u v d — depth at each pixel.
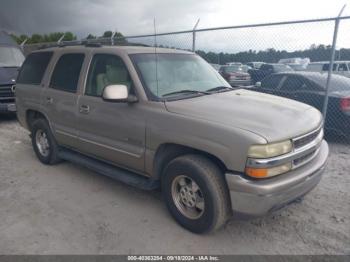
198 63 4.43
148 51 3.95
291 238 3.13
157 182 3.57
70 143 4.59
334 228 3.29
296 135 2.87
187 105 3.26
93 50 4.20
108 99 3.32
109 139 3.87
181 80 3.86
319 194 4.05
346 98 5.93
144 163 3.51
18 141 6.69
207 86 4.02
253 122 2.85
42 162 5.28
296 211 3.64
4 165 5.24
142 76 3.56
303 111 3.41
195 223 3.12
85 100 4.10
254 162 2.62
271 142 2.65
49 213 3.63
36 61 5.29
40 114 5.20
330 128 6.23
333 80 6.54
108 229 3.29
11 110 8.39
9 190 4.26
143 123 3.39
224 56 7.62
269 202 2.69
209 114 3.03
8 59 9.52
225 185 2.90
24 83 5.43
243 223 3.40
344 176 4.62
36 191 4.22
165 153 3.39
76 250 2.96
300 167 3.00
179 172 3.13
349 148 6.04
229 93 3.87
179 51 4.41
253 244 3.04
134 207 3.76
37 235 3.20
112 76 3.82
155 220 3.46
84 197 4.03
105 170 4.05
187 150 3.21
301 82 6.71
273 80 7.29
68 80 4.50
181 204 3.29
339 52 6.41
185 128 3.03
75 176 4.73
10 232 3.26
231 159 2.73
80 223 3.41
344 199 3.92
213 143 2.83
